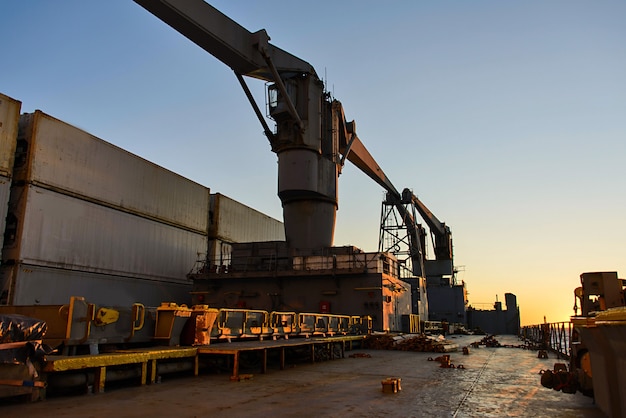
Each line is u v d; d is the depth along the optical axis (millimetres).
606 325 6555
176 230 34969
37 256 22906
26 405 8617
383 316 32125
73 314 10633
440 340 28016
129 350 12148
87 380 10047
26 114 23547
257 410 8602
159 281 32719
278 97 32656
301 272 32969
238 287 34812
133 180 30578
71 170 25422
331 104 36469
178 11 21656
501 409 9078
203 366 13898
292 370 15633
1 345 8406
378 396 10422
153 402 9164
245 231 44875
